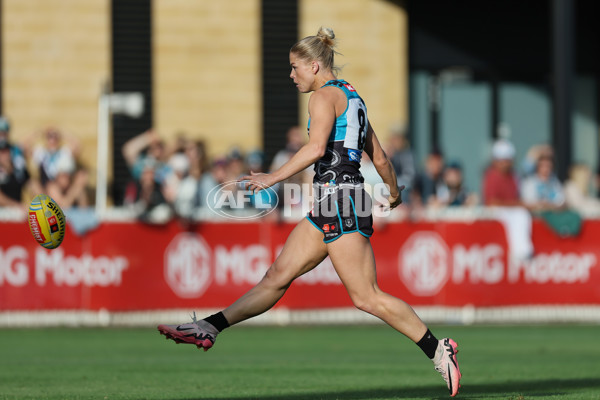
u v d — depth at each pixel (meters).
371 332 41.72
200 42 62.56
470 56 65.56
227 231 43.59
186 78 62.47
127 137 61.50
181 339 19.03
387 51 63.66
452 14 65.25
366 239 19.00
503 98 66.06
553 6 51.91
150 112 62.12
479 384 25.91
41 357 32.72
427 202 49.91
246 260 43.69
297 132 50.84
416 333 19.33
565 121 51.28
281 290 19.36
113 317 42.84
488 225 45.09
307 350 35.31
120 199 60.75
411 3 64.75
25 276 42.25
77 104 61.34
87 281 42.78
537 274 45.47
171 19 62.31
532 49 66.19
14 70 60.88
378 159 20.22
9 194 45.22
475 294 44.91
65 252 42.56
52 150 48.75
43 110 61.03
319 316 44.78
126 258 42.94
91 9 61.56
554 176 51.44
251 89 63.06
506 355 33.84
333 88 18.91
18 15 60.88
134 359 32.19
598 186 64.00
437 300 44.72
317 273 44.81
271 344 37.28
